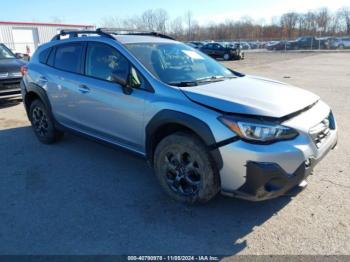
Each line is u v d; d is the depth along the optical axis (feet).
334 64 64.80
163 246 8.71
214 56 89.15
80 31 14.70
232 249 8.57
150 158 11.37
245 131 8.70
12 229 9.45
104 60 12.71
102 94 12.39
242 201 10.84
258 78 13.20
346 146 15.74
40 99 16.33
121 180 12.58
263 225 9.57
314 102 10.61
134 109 11.21
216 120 9.08
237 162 8.79
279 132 8.71
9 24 90.48
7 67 25.45
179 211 10.35
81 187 12.03
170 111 10.00
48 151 15.75
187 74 11.98
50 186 12.14
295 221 9.70
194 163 9.93
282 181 8.76
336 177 12.43
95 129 13.32
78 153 15.44
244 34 233.96
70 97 14.03
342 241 8.73
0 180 12.66
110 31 14.57
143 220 9.89
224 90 10.41
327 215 9.95
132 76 11.44
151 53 12.28
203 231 9.34
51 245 8.73
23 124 20.88
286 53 114.93
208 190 9.70
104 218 10.00
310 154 9.11
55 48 15.56
